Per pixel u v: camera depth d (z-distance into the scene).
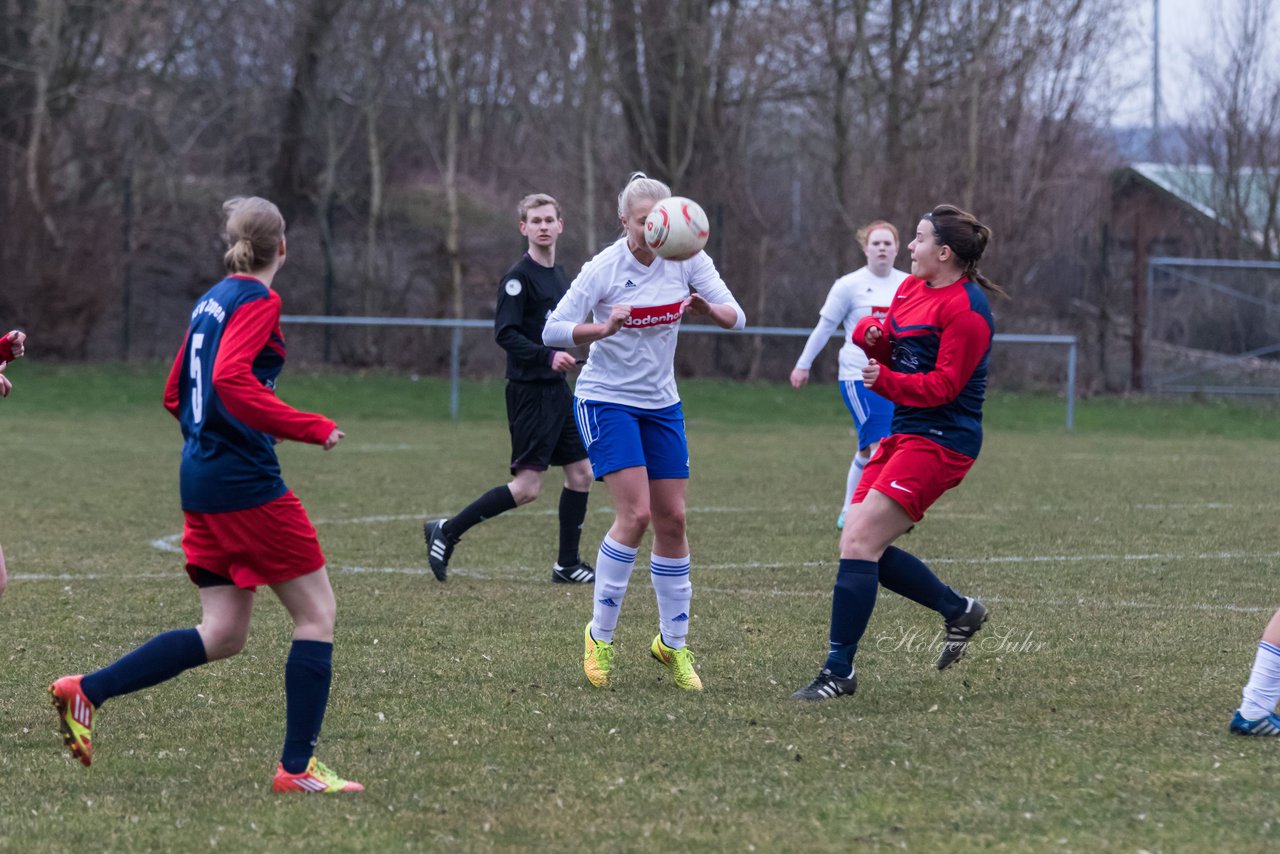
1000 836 9.19
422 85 79.38
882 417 25.23
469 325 54.44
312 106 81.88
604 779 10.49
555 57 74.88
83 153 72.88
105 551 22.73
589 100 73.19
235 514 10.10
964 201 68.44
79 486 31.95
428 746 11.51
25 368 62.09
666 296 14.12
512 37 74.44
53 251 64.56
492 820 9.55
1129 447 47.03
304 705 10.26
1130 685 13.61
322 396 58.97
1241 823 9.42
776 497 31.20
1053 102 71.19
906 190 68.69
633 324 14.04
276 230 10.30
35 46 67.94
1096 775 10.52
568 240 77.25
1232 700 12.99
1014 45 69.69
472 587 19.77
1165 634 16.17
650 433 14.19
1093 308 68.19
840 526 26.09
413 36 77.69
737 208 71.44
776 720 12.34
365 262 75.06
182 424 10.45
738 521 26.98
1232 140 75.19
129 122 75.44
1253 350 64.75
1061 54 70.69
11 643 15.58
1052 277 70.19
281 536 10.17
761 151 83.12
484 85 81.81
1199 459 42.09
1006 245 67.75
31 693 13.28
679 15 73.69
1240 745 11.41
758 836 9.19
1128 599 18.61
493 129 94.19
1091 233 71.62
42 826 9.45
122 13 71.94
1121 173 78.56
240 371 9.60
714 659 15.06
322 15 78.62
